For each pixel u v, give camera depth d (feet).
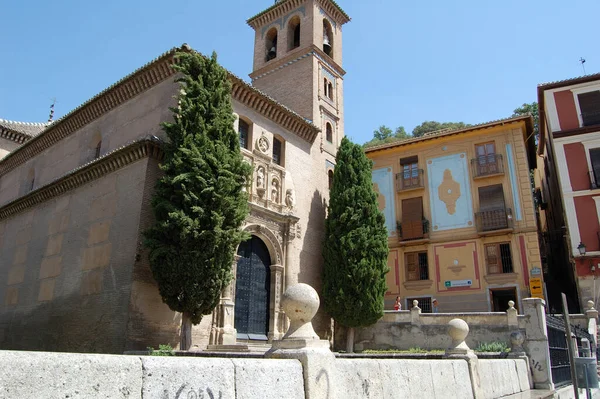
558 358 49.49
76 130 89.35
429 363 24.39
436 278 98.48
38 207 79.97
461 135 103.35
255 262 75.77
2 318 77.30
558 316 61.00
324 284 83.76
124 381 11.26
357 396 18.43
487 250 95.40
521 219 93.50
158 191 57.11
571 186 92.22
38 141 97.76
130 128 75.87
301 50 105.91
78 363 10.59
